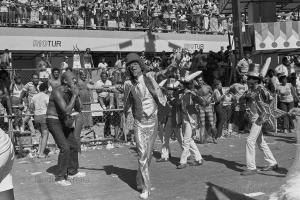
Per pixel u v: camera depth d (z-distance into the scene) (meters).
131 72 6.21
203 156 9.04
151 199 5.94
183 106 7.91
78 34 18.84
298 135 4.51
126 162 8.67
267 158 7.40
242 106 12.39
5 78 10.75
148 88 6.15
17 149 9.97
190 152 8.12
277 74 14.00
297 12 23.44
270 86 12.84
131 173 7.65
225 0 18.59
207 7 22.62
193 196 6.02
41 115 9.30
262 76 7.21
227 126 12.70
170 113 8.25
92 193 6.35
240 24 14.85
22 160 9.16
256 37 15.37
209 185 6.59
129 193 6.31
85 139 10.75
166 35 21.05
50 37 18.16
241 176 7.14
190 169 7.80
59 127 7.08
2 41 17.16
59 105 6.88
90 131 10.95
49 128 7.09
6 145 3.03
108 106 11.89
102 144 10.98
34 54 18.98
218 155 9.14
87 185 6.84
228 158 8.76
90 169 8.02
